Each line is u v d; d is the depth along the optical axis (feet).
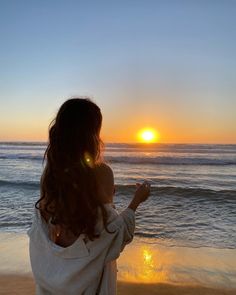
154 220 32.07
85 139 6.14
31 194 46.21
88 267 5.97
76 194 5.88
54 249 6.07
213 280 17.61
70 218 5.86
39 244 6.30
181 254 22.13
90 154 6.15
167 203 40.40
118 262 20.38
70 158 6.04
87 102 6.36
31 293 15.66
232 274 18.48
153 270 19.06
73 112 6.20
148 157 122.01
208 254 22.09
